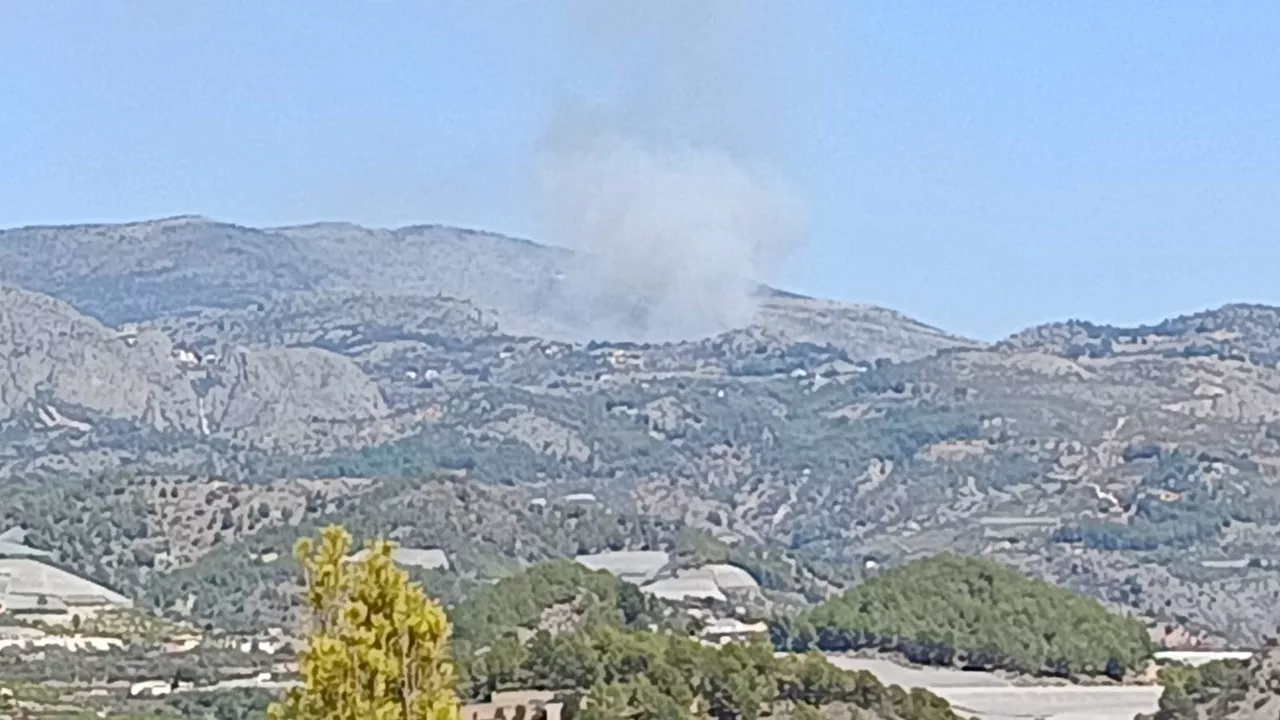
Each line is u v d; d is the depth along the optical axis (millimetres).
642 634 129625
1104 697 151000
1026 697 150000
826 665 124250
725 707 119375
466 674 118688
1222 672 138750
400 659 35875
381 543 36438
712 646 132625
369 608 35969
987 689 151500
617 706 115375
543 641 123625
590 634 128375
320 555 36469
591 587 161125
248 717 149000
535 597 157750
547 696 119625
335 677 35469
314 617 36406
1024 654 157750
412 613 36000
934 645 159500
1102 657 158125
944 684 152125
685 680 119375
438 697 35781
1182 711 137750
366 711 35188
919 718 122938
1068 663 157750
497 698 119875
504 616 154625
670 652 122188
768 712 119688
